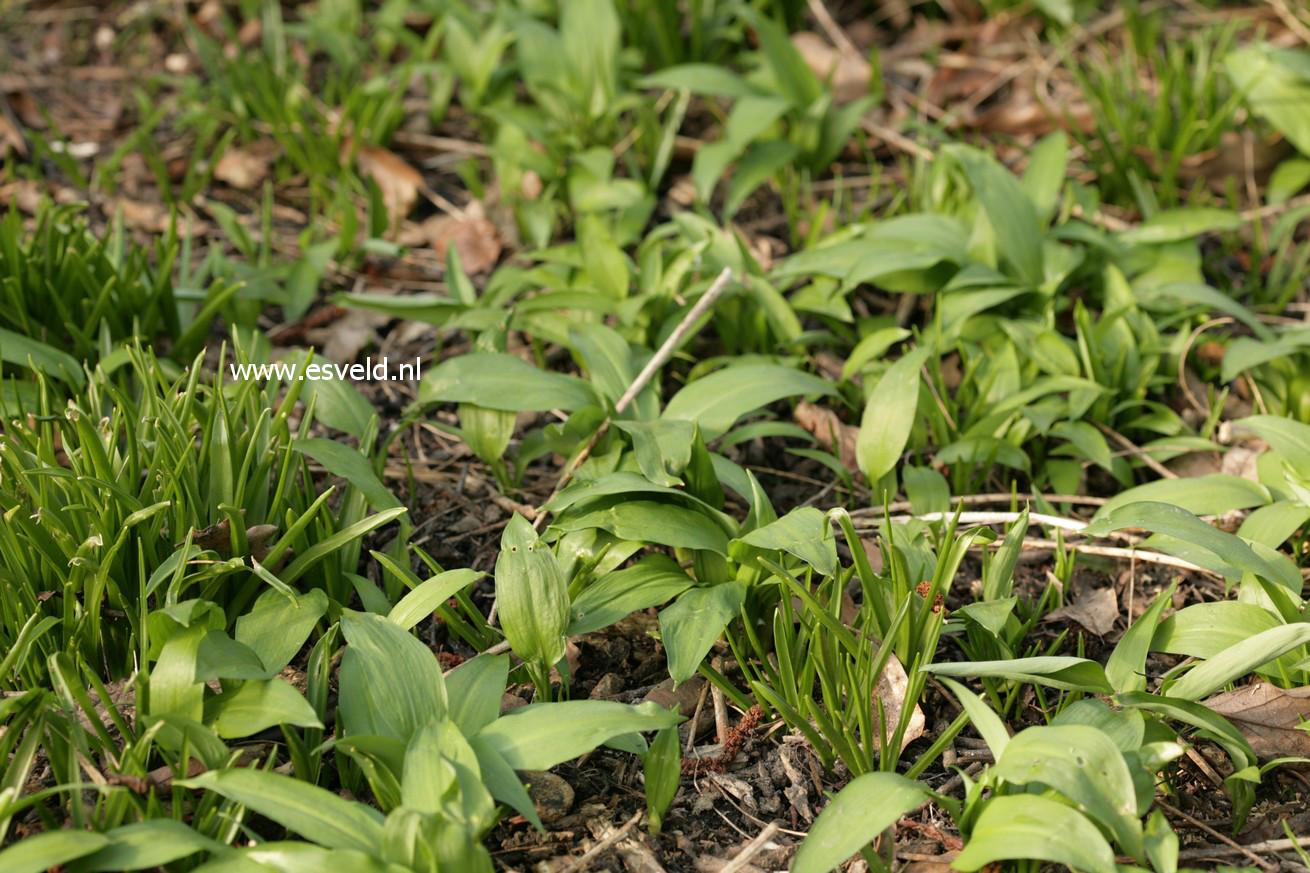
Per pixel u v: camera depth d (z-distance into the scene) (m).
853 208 3.55
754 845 1.76
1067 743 1.62
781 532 1.93
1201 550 2.09
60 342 2.72
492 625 2.20
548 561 1.92
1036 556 2.44
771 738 2.02
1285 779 1.92
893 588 1.94
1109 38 4.09
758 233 3.47
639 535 2.05
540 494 2.60
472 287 3.05
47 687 1.97
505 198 3.50
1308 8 3.88
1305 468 2.21
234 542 1.97
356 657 1.86
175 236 2.77
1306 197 3.47
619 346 2.57
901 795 1.64
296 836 1.80
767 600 2.11
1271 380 2.78
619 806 1.90
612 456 2.31
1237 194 3.55
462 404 2.48
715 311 2.91
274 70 3.88
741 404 2.40
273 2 4.05
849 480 2.53
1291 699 1.89
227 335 3.05
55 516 1.89
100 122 3.99
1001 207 2.91
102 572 1.88
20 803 1.58
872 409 2.40
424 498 2.59
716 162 3.26
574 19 3.57
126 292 2.74
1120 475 2.56
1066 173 3.60
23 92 3.99
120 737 1.90
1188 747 1.92
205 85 4.14
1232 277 3.28
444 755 1.65
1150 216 3.30
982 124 3.77
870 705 1.91
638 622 2.25
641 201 3.41
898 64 4.08
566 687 2.02
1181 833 1.84
